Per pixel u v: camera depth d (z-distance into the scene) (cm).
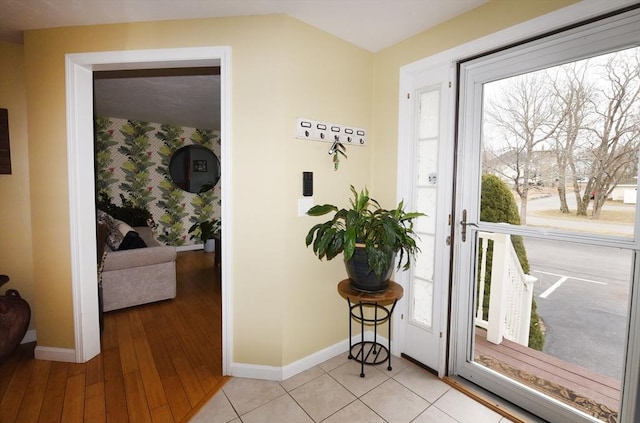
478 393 191
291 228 202
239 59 192
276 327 202
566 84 158
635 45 136
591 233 152
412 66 214
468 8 182
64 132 207
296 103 198
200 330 272
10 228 237
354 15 191
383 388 196
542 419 170
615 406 164
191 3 177
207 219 598
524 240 212
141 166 523
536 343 218
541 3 155
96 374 207
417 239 223
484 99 188
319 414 174
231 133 195
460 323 205
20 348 236
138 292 315
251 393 191
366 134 239
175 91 352
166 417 171
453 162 200
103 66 207
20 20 195
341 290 202
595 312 177
